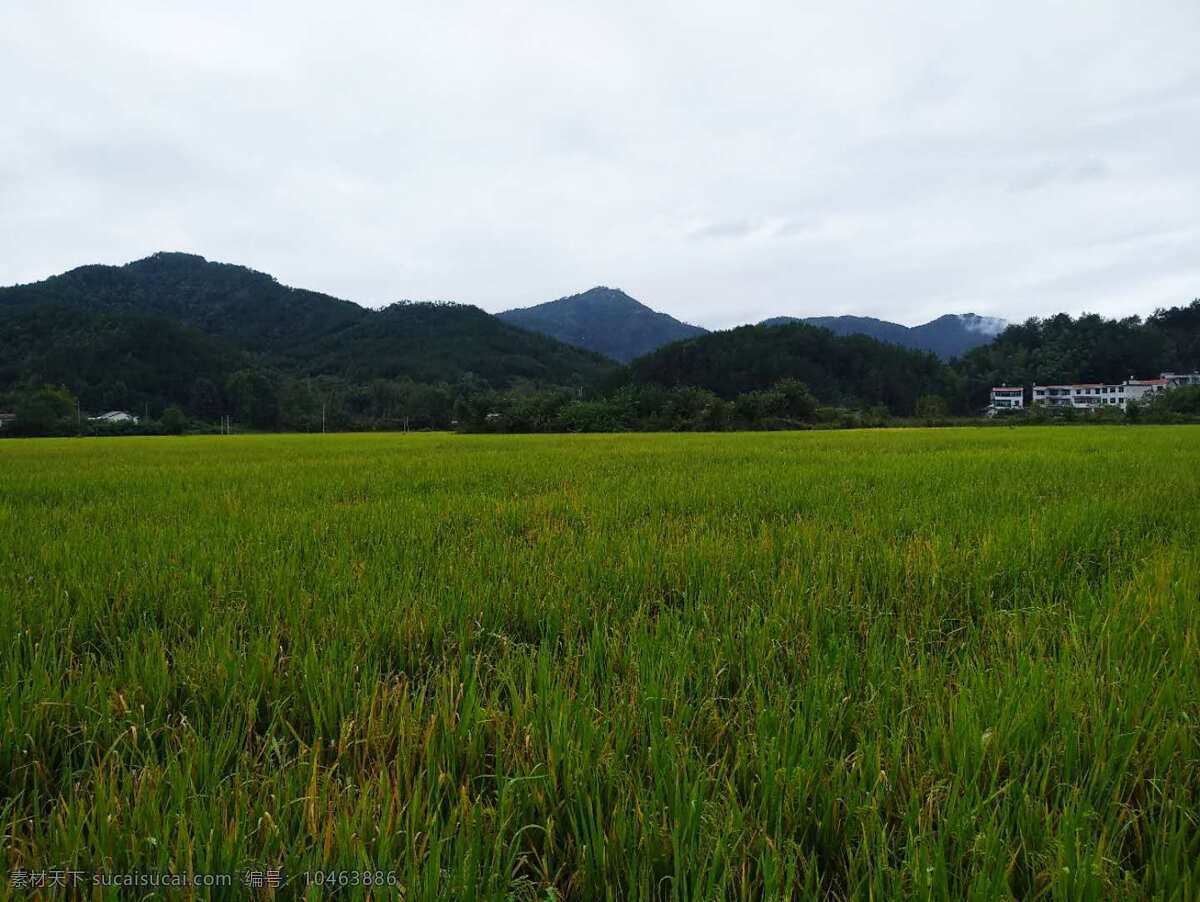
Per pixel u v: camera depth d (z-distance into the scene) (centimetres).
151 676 214
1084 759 169
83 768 168
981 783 162
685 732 180
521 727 180
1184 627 251
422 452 1795
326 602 295
